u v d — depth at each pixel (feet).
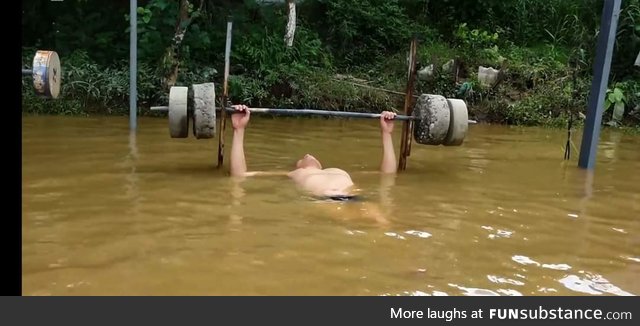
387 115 19.36
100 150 21.30
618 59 37.40
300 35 37.50
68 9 34.45
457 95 35.42
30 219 13.32
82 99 30.60
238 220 13.71
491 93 35.58
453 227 13.82
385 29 40.75
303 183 17.06
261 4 37.40
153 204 14.79
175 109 17.66
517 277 10.98
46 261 10.94
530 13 42.70
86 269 10.63
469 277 10.88
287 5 36.78
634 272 11.44
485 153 24.02
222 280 10.34
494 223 14.28
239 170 18.15
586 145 21.43
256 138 25.43
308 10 40.86
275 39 35.58
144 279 10.28
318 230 13.19
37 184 16.34
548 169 21.15
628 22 37.14
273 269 10.91
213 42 34.32
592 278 11.07
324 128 29.04
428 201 15.98
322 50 38.17
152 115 30.71
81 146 21.85
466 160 22.34
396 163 20.16
